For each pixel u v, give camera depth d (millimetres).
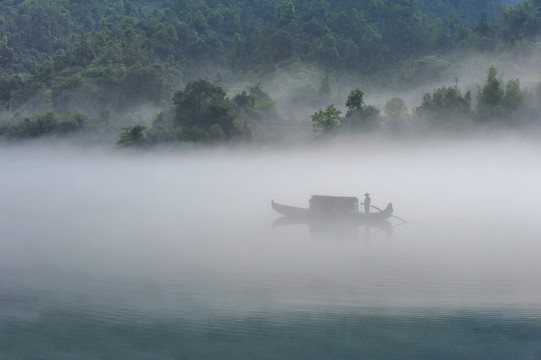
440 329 21406
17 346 20109
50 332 21125
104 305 23984
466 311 23078
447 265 30312
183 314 22984
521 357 19422
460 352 19219
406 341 20703
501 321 22234
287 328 21422
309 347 20188
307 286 26438
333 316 22844
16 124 124188
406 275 28203
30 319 22375
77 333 21297
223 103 101125
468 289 25844
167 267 29891
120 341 20547
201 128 100312
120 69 154375
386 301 24328
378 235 38312
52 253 33219
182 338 20859
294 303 24078
